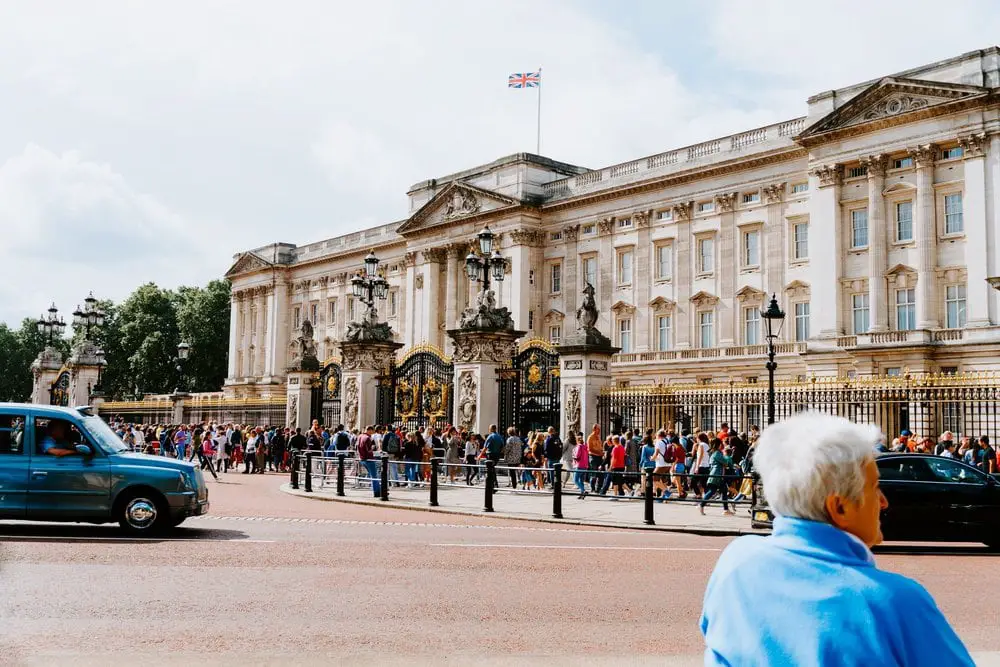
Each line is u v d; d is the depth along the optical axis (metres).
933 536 17.84
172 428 49.78
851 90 60.38
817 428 3.28
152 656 8.18
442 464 29.02
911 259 56.34
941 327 54.84
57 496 16.38
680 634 9.48
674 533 19.73
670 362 69.31
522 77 82.50
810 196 61.69
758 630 2.90
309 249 111.12
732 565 3.10
